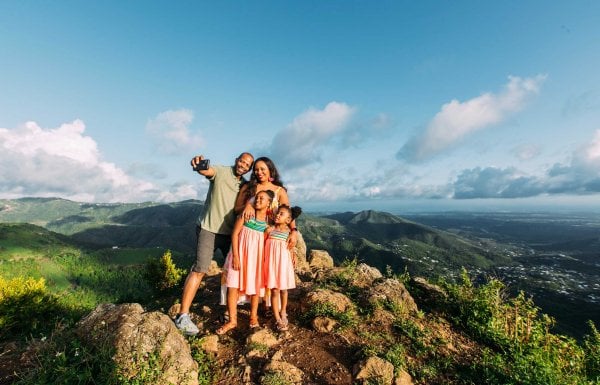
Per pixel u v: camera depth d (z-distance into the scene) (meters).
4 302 15.10
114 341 3.69
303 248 10.20
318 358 4.36
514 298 6.41
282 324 4.99
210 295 7.32
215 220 4.91
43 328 4.77
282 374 3.84
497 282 6.72
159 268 26.30
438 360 4.74
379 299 6.08
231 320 4.87
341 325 5.15
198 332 4.93
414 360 4.66
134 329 3.84
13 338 4.67
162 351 3.72
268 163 5.01
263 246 4.98
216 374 3.97
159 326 4.01
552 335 6.25
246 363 4.15
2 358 3.71
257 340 4.55
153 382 3.38
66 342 3.79
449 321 6.37
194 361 3.99
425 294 7.18
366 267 8.23
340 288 7.02
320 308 5.48
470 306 6.49
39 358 3.56
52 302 17.39
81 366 3.45
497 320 6.18
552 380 4.48
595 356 6.44
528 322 6.15
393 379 4.06
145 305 8.08
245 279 4.79
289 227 5.23
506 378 4.46
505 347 5.67
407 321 5.62
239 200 5.04
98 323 4.01
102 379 3.28
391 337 5.12
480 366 4.74
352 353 4.50
